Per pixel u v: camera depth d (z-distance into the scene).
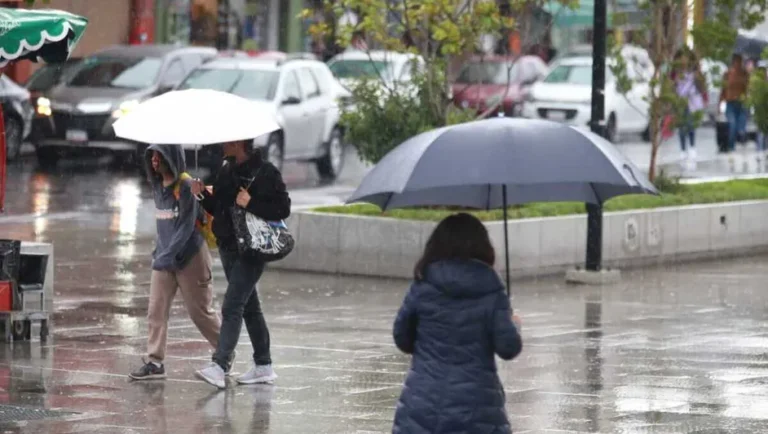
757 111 57.00
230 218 27.73
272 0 113.31
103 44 100.69
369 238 44.78
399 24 51.34
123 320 36.03
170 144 27.81
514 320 18.02
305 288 42.31
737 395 28.25
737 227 52.44
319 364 30.91
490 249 17.98
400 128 49.19
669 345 33.91
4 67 29.89
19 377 28.83
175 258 28.39
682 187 54.53
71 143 74.00
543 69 101.75
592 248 44.56
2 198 33.59
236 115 27.20
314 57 90.25
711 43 55.22
